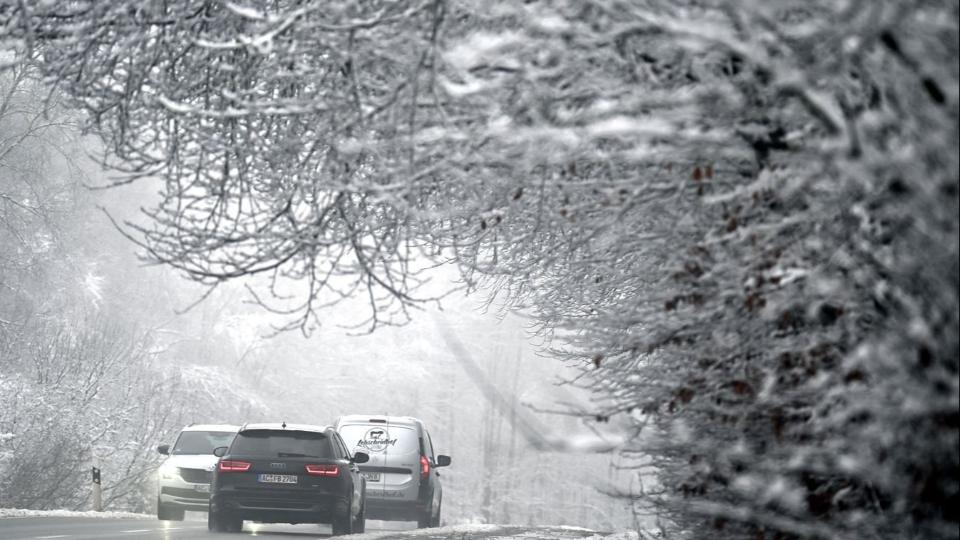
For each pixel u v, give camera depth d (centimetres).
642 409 2739
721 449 2355
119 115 3158
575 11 2200
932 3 1809
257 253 2991
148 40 3108
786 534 2433
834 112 1814
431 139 2402
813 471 2202
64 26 3055
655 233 2612
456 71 2438
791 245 2200
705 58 2272
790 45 1925
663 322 2547
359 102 2575
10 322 12912
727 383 2455
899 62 1777
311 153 3097
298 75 2956
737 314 2352
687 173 2447
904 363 1806
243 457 6041
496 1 2350
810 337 2181
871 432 1852
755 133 2116
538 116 2303
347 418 7800
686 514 2878
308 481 6016
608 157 2328
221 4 3134
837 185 2050
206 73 3184
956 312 1759
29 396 9306
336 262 3164
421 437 7794
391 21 2477
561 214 2764
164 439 10975
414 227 3284
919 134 1748
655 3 2028
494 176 2592
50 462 8856
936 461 1884
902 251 1905
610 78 2317
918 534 1942
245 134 3197
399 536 5753
